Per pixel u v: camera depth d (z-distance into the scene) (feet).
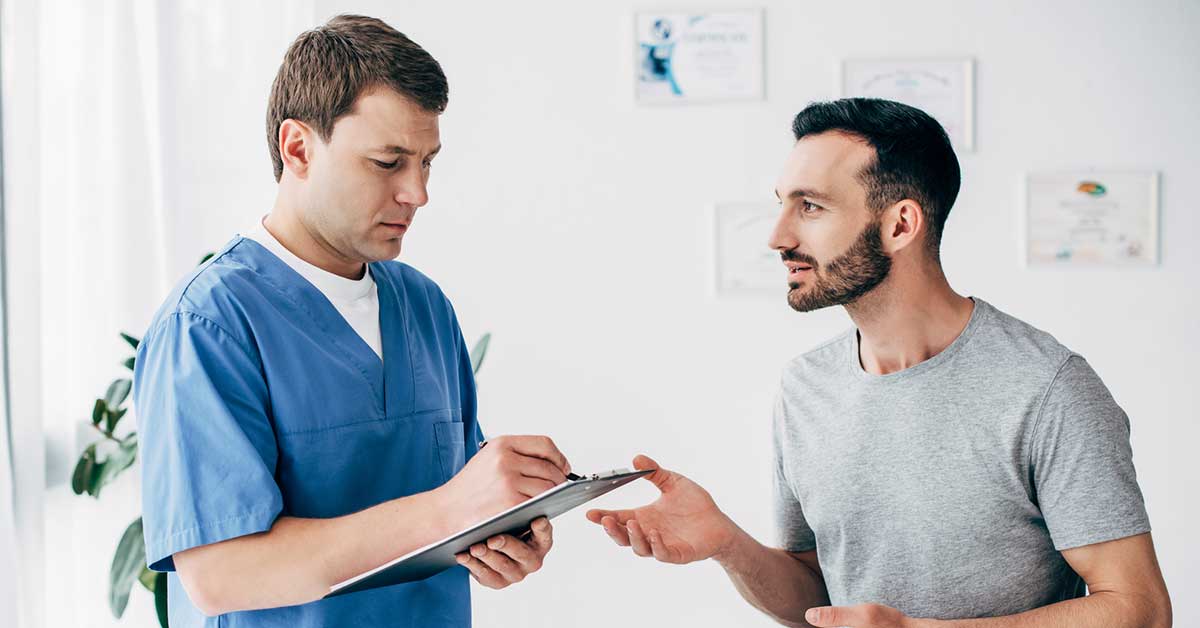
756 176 8.77
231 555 3.51
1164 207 8.74
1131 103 8.70
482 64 8.75
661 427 8.87
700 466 8.88
